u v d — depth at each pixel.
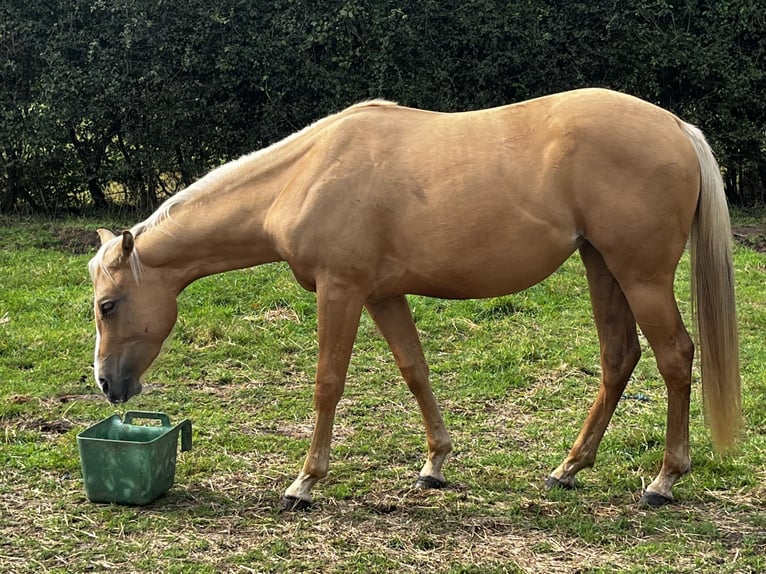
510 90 10.66
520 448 4.32
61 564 3.17
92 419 4.77
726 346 3.45
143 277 3.74
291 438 4.50
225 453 4.27
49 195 10.69
